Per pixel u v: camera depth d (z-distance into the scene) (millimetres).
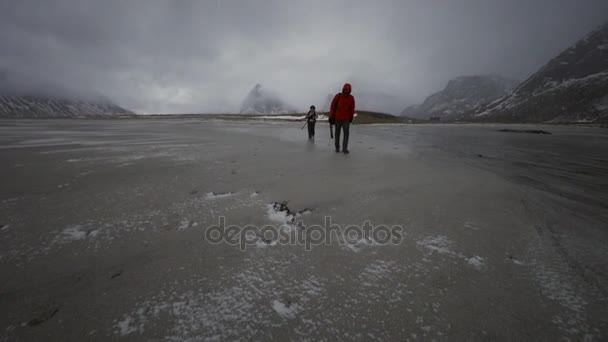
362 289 1204
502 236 1682
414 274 1304
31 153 4902
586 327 997
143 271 1312
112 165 3809
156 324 1018
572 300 1129
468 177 3219
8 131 11469
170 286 1211
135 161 4117
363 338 972
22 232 1694
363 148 6082
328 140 8125
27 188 2646
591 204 2275
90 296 1143
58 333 973
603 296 1151
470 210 2117
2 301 1107
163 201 2295
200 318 1048
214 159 4359
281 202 2293
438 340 962
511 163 4402
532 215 2014
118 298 1135
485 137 11055
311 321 1042
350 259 1435
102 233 1696
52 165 3762
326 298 1152
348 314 1071
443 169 3701
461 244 1586
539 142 8805
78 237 1640
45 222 1848
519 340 953
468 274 1301
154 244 1572
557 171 3740
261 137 8867
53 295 1144
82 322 1020
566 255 1465
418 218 1959
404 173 3402
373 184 2863
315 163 4051
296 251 1513
